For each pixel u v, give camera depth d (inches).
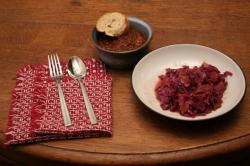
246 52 41.1
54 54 41.8
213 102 34.2
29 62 41.4
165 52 39.5
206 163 32.9
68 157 32.3
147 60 38.6
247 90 36.6
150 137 33.4
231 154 32.9
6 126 34.8
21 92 37.4
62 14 48.2
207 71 36.6
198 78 35.8
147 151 32.2
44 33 45.3
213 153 32.3
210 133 33.4
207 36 43.6
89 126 33.5
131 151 32.3
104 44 39.9
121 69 39.8
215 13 47.1
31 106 35.9
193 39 43.3
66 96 36.5
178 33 44.2
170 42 43.0
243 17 46.2
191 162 32.2
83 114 34.9
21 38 44.7
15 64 41.3
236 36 43.4
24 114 35.4
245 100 35.8
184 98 34.0
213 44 42.5
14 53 42.6
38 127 33.2
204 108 33.6
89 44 43.3
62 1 50.4
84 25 46.3
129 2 49.8
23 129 33.9
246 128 33.7
